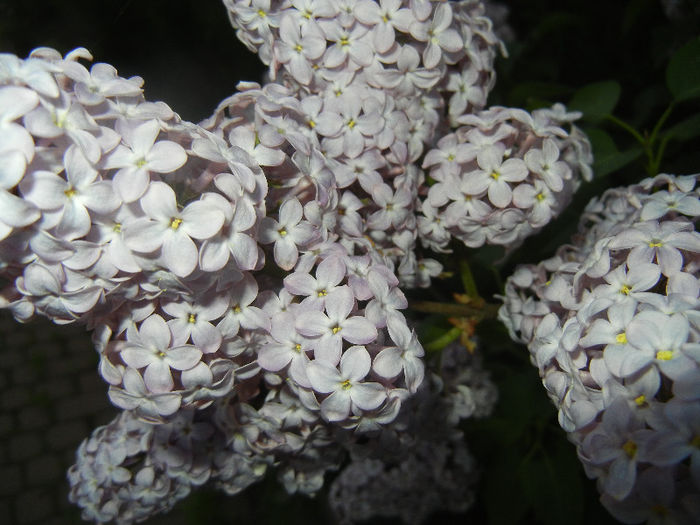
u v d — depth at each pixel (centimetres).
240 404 13
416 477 22
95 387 48
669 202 13
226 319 11
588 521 19
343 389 11
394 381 12
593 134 19
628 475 9
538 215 14
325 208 13
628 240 11
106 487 15
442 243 16
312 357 12
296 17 14
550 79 29
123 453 15
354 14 14
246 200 10
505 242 15
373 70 15
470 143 15
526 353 21
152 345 11
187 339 11
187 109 27
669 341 9
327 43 15
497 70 25
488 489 20
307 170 12
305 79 14
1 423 46
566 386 11
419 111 15
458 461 22
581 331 11
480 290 20
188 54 27
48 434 46
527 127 15
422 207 15
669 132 18
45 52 11
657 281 11
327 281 12
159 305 12
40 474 44
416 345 12
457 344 20
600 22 30
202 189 11
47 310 11
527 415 20
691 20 23
